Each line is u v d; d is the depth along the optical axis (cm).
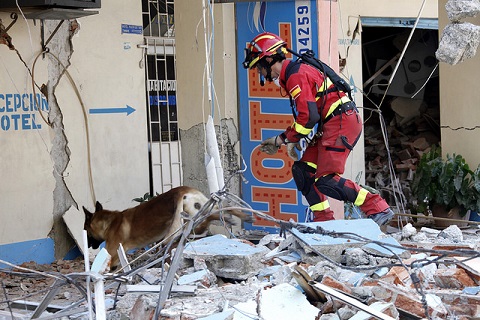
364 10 1453
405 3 1504
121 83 1173
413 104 1783
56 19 1047
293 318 585
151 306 607
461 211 1216
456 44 936
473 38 938
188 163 1188
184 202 965
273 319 582
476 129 1251
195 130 1173
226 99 1130
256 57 859
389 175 1576
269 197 1100
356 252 697
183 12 1168
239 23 1109
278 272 683
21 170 1061
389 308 580
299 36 1060
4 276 978
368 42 1783
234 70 1130
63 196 1108
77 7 973
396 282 651
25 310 718
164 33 1313
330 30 1064
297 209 1081
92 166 1139
